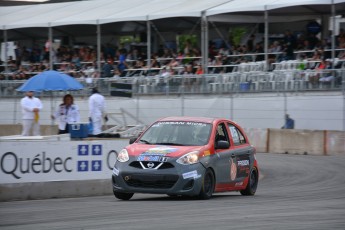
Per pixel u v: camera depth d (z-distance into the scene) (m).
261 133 38.66
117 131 35.94
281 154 37.00
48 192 20.27
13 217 15.20
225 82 42.16
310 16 49.50
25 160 19.86
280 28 52.34
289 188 24.17
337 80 38.22
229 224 13.88
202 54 47.59
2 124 47.31
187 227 13.43
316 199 19.67
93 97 33.19
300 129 38.34
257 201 18.78
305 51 44.09
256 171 21.69
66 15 57.22
